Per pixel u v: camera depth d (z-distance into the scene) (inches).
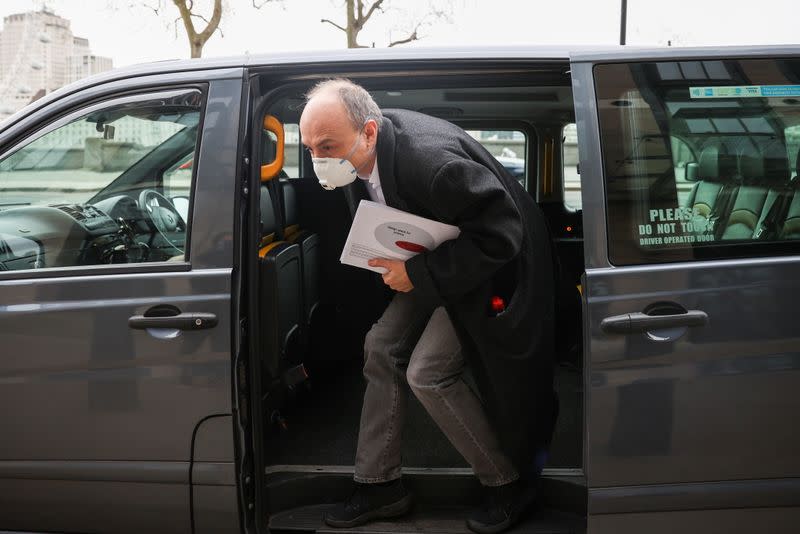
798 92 79.7
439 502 94.6
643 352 75.8
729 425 76.7
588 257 76.7
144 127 83.2
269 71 82.9
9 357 82.1
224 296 78.6
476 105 138.9
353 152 76.3
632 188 77.8
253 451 82.6
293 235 126.6
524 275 81.0
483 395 84.0
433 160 74.1
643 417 76.4
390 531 88.2
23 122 85.3
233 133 80.5
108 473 82.0
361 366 143.7
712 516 78.0
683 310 75.9
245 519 81.6
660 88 79.4
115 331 80.1
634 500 77.3
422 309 91.0
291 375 101.3
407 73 83.0
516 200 83.1
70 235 84.4
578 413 121.3
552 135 151.3
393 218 75.1
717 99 79.5
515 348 79.9
